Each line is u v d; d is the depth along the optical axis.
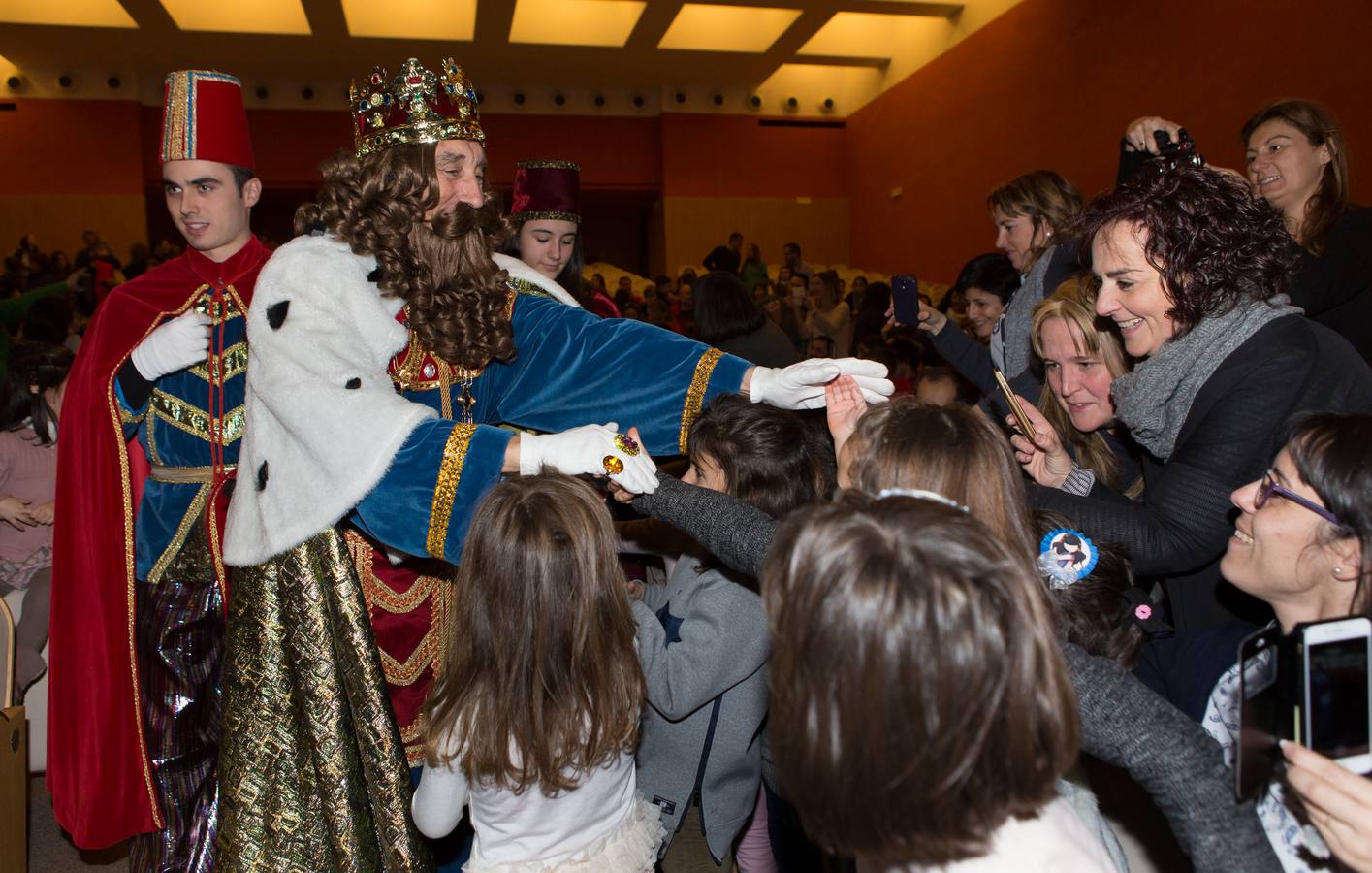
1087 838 0.88
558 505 1.31
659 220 14.63
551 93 13.99
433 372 1.70
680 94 14.11
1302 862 1.06
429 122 1.59
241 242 1.89
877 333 6.19
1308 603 1.14
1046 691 0.77
